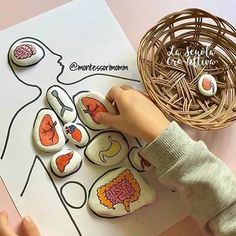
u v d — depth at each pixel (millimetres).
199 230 702
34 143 684
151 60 708
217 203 654
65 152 683
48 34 726
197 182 654
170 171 658
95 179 687
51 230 666
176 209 702
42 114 693
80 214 675
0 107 691
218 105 706
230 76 723
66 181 681
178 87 702
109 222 681
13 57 704
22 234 663
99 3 750
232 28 718
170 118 708
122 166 701
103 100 705
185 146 658
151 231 690
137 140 711
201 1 784
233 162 729
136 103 682
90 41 735
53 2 739
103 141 696
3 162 674
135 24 758
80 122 702
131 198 684
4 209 665
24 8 730
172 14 701
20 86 702
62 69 718
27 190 671
